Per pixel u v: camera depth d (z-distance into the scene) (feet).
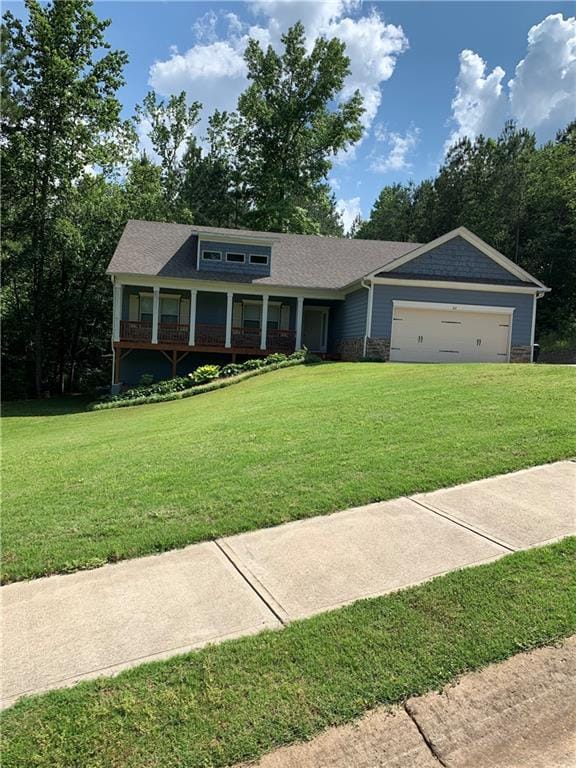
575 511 14.70
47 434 37.01
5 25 69.26
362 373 44.09
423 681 8.51
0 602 11.30
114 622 10.37
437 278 58.59
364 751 7.41
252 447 22.03
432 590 10.94
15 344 86.69
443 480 17.17
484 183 119.75
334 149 108.68
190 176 118.83
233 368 57.88
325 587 11.36
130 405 53.72
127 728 7.67
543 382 30.76
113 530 14.53
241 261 68.28
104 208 79.87
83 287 83.51
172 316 72.23
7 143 72.18
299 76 105.50
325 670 8.77
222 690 8.38
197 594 11.33
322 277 68.80
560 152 109.91
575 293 101.71
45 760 7.14
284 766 7.16
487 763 7.31
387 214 160.86
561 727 7.82
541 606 10.22
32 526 15.07
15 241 73.61
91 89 74.23
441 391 30.53
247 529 14.38
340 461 19.25
